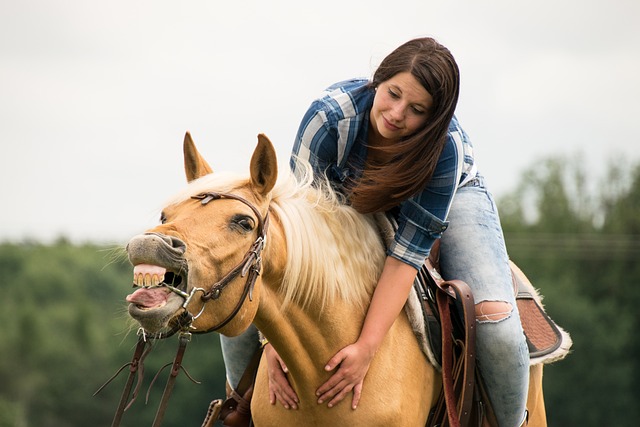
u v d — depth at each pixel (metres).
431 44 7.75
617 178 90.62
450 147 7.92
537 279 79.38
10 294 95.38
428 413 8.23
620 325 74.94
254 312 7.08
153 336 6.69
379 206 7.90
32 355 83.12
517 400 8.37
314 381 7.68
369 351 7.64
